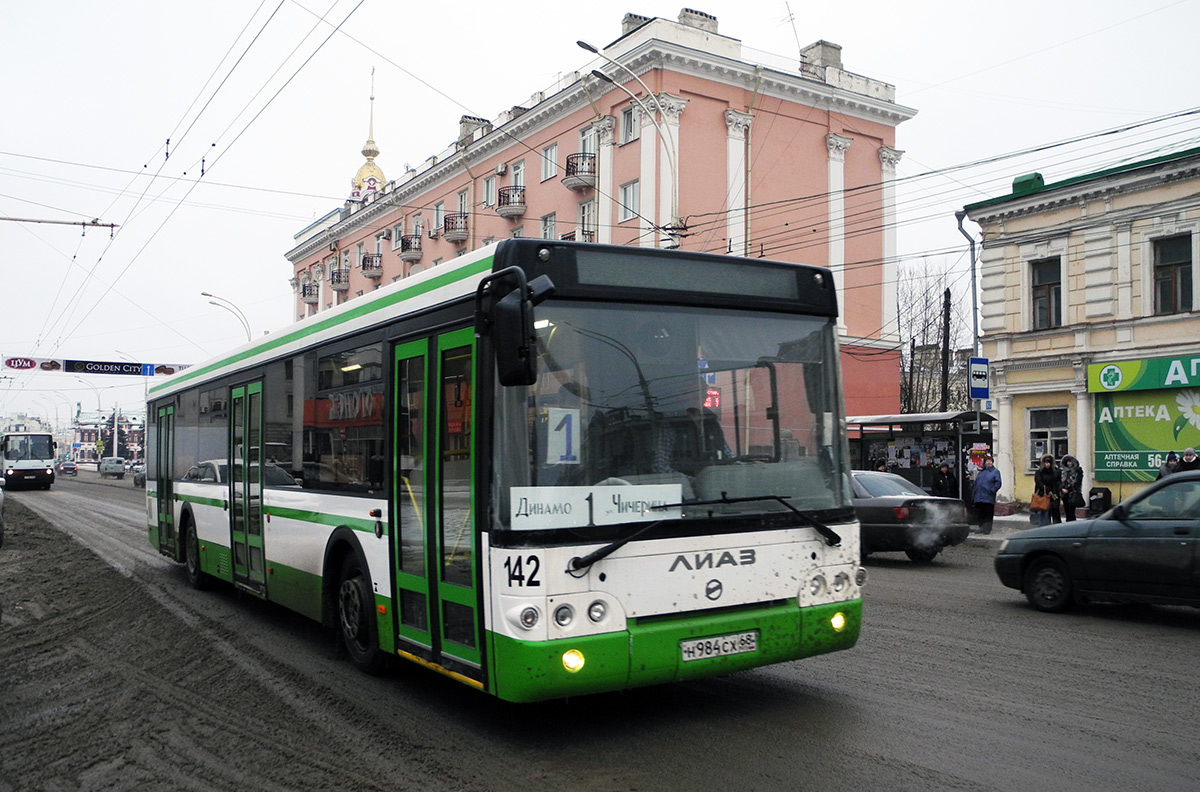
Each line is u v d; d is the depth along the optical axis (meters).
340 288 56.72
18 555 17.95
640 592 5.26
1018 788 4.73
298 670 7.60
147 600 11.61
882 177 37.59
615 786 4.83
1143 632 8.91
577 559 5.09
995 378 26.06
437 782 4.96
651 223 29.17
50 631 9.94
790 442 5.94
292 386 8.73
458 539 5.68
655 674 5.24
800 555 5.83
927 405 48.75
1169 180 22.30
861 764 5.09
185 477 12.62
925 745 5.41
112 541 20.34
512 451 5.16
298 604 8.45
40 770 5.45
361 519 7.08
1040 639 8.54
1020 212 25.30
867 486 15.52
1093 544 9.69
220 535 10.89
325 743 5.70
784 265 6.14
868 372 36.66
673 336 5.62
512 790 4.82
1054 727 5.74
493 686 5.21
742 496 5.66
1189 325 22.00
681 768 5.08
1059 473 20.33
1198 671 7.25
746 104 33.66
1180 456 18.92
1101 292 23.61
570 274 5.36
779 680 6.97
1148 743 5.43
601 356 5.39
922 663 7.53
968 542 19.16
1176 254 22.45
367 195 55.09
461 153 42.22
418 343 6.32
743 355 5.85
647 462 5.40
